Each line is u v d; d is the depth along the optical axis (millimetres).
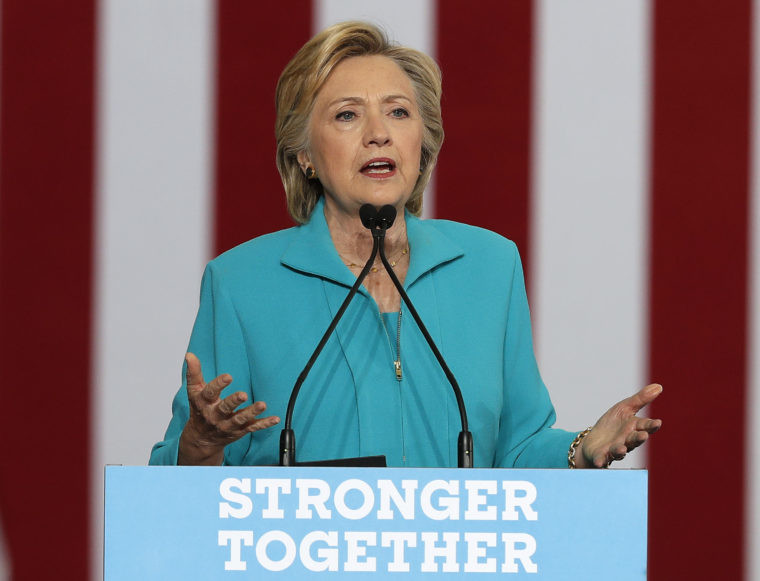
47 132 12219
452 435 7773
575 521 5445
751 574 12180
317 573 5398
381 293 8117
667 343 12273
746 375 12195
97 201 12250
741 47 12336
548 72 12438
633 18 12430
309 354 7836
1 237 12117
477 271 8367
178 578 5387
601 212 12375
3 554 11977
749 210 12250
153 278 12273
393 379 7812
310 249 8133
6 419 12055
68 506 12070
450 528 5430
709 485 12234
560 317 12352
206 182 12367
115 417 12180
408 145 7934
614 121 12414
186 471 5430
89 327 12195
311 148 8227
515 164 12422
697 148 12328
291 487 5430
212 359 8234
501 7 12461
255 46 12453
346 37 8094
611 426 6746
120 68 12336
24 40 12234
